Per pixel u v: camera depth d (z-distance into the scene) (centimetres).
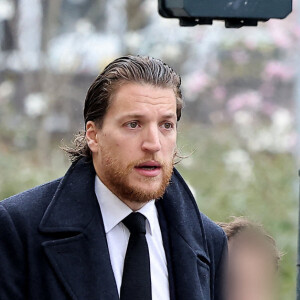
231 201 1680
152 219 685
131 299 657
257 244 789
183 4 658
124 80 647
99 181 681
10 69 2339
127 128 645
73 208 675
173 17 679
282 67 2097
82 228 668
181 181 720
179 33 2072
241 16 668
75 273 655
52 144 2194
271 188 1764
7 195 1702
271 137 1927
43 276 654
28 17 2359
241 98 2086
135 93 643
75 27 2356
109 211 676
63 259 656
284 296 1448
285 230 1645
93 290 652
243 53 2127
